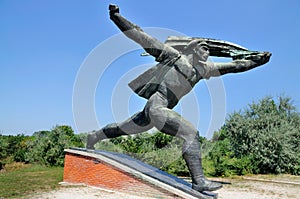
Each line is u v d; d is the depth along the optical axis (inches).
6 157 745.0
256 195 405.1
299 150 842.8
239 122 926.4
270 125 898.1
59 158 684.7
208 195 263.0
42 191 323.3
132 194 301.7
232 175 684.7
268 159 786.8
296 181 604.4
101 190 326.6
